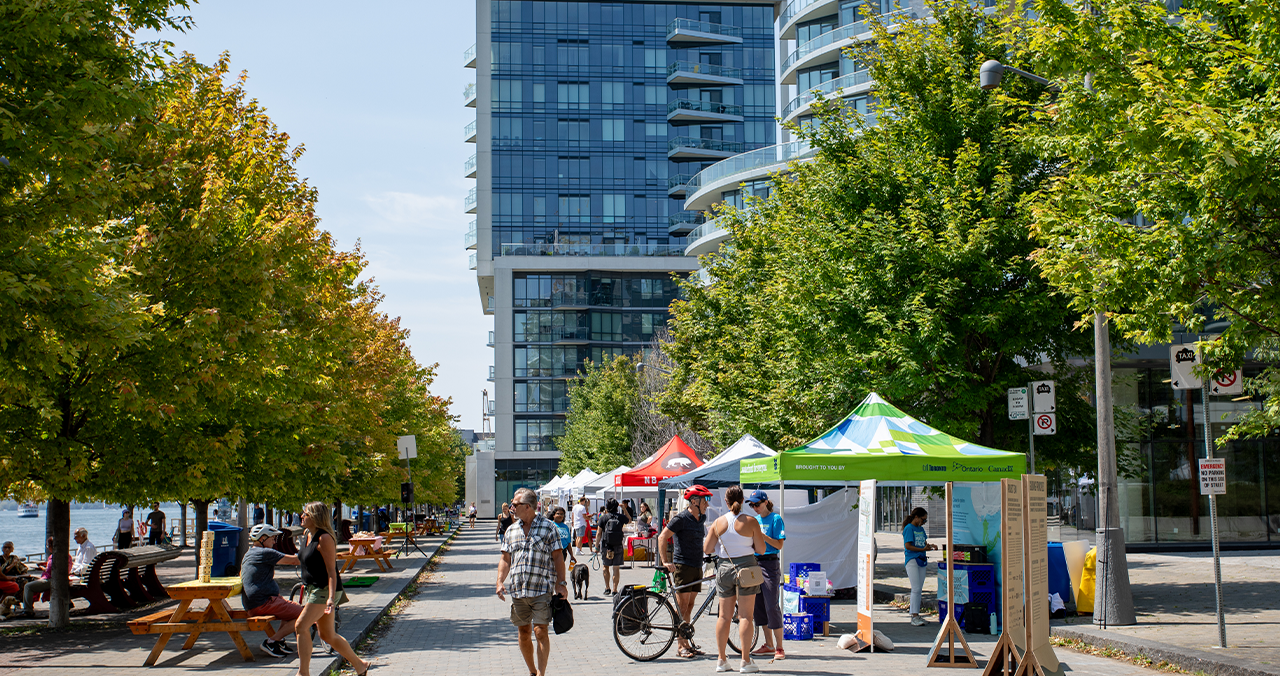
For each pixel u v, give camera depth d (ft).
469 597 71.56
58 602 51.21
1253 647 36.22
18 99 29.58
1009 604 34.06
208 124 59.41
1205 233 31.86
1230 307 32.96
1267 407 36.52
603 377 212.64
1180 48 37.27
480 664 40.06
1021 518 35.29
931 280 59.21
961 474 42.98
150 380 44.21
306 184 69.31
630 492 108.37
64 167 30.58
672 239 297.33
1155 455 94.07
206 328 44.52
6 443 43.93
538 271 294.46
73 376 44.04
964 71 65.31
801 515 64.08
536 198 294.87
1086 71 39.40
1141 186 34.60
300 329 59.16
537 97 296.30
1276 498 94.73
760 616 39.78
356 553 96.07
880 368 61.21
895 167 64.80
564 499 156.87
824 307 63.46
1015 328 60.18
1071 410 66.03
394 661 41.16
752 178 210.59
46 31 28.60
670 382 127.24
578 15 298.97
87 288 30.73
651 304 297.53
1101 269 34.68
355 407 86.22
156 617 40.29
